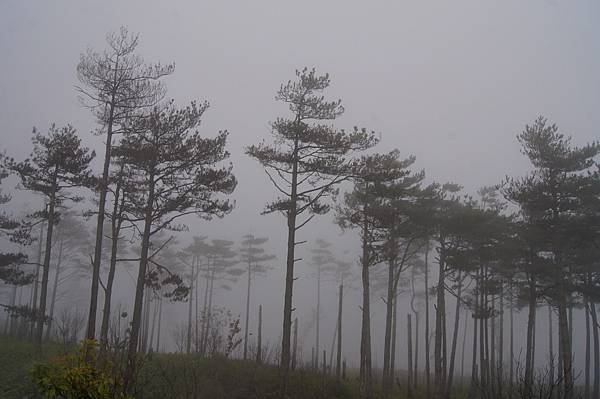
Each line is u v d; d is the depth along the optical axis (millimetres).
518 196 25406
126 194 23188
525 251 28203
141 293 21484
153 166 22016
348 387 23766
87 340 8117
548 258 28125
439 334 27969
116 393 8672
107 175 22297
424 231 28922
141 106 22297
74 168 24547
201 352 25359
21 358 20453
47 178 25188
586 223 24734
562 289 25391
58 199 26125
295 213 21953
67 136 24750
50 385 7070
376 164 22594
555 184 25203
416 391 31422
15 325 37031
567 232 24797
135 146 21562
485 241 29641
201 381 19656
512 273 30875
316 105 22000
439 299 28922
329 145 21594
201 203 22562
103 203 22438
